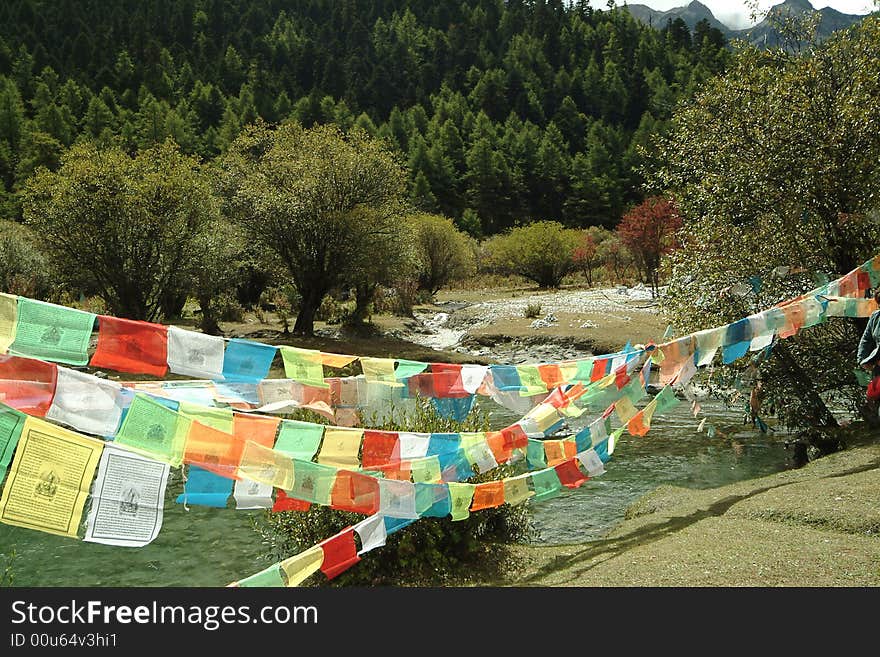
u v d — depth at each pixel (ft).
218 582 22.59
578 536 26.23
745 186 34.73
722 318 35.32
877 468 26.50
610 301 116.16
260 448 13.10
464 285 185.57
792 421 36.94
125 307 78.79
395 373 17.02
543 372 20.38
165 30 532.73
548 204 379.96
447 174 370.53
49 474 10.64
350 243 86.84
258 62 510.58
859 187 32.81
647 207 136.77
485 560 21.88
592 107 495.00
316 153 88.38
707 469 36.04
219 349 13.62
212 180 96.43
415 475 16.62
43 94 371.15
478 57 560.20
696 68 467.11
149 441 11.83
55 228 75.72
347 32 592.19
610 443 22.63
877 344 18.85
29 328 11.34
